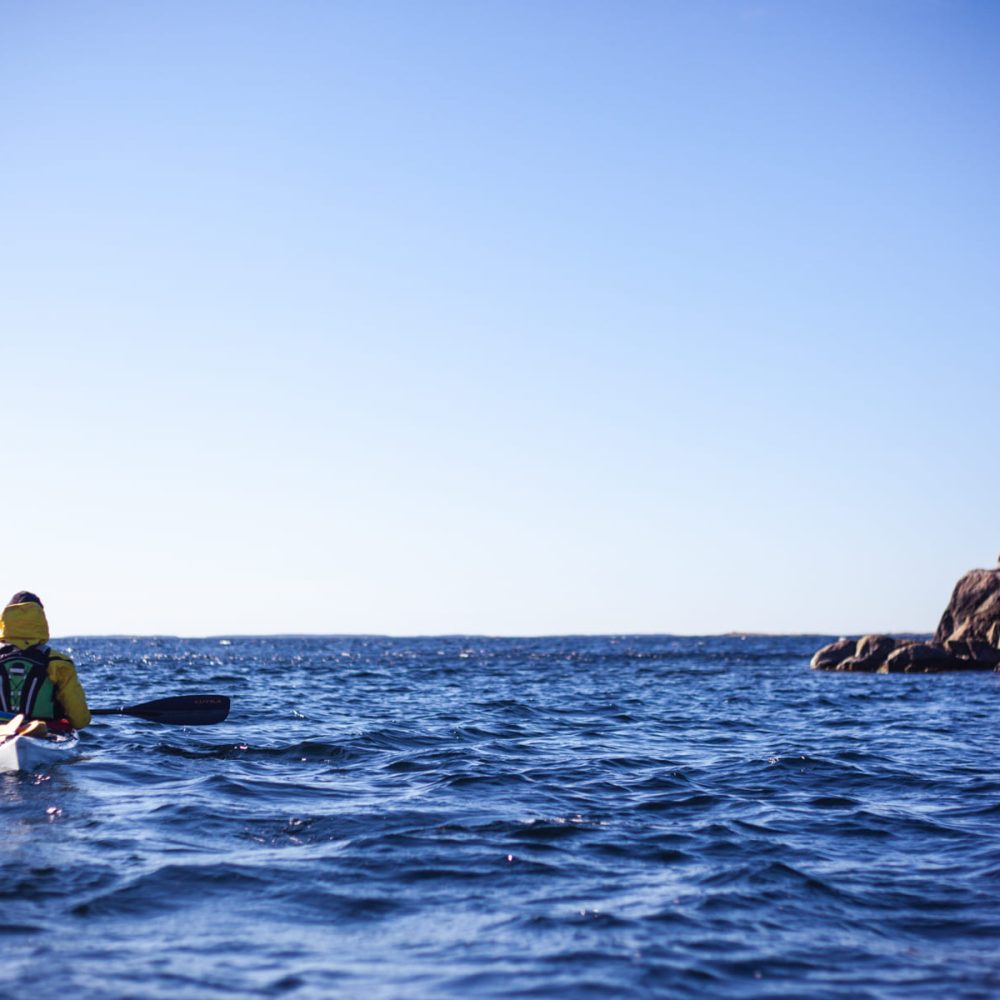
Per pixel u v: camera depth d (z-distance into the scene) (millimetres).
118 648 73875
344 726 13344
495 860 6258
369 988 4188
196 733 11867
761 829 7375
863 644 36656
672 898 5559
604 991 4219
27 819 6875
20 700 8969
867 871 6238
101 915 4980
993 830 7418
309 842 6574
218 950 4574
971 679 30266
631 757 11117
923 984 4418
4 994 3977
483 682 27469
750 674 34156
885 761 11008
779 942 4906
